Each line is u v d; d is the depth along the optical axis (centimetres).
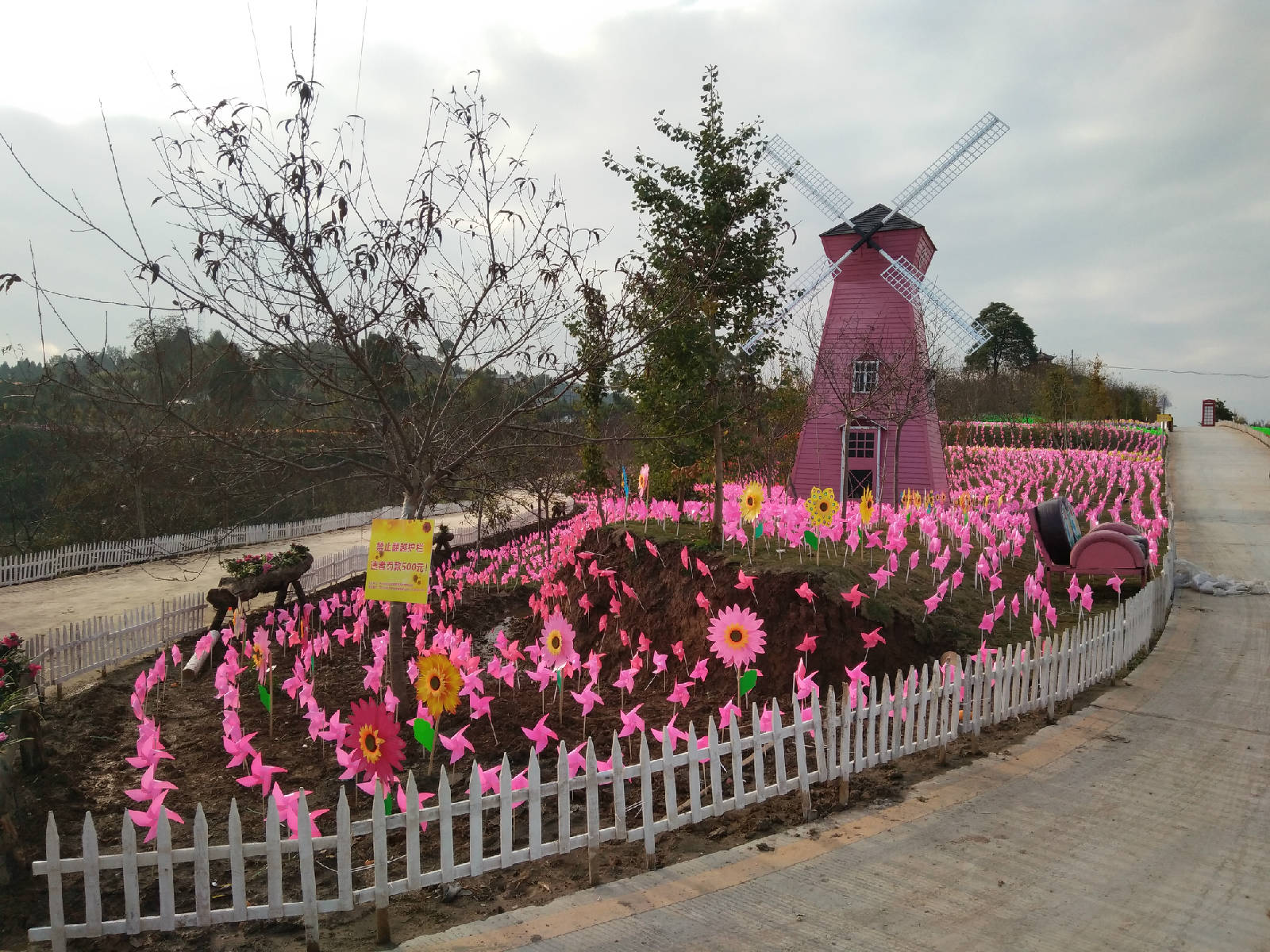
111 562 2527
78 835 700
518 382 959
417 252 768
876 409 2453
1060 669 949
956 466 3984
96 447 940
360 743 591
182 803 764
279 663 1321
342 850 499
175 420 766
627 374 1241
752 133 1362
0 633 1594
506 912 530
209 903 492
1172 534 1706
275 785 530
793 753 792
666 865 590
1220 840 624
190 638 1478
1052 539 1411
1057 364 7319
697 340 1152
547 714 967
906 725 763
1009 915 518
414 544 784
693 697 1030
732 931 501
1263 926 508
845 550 1333
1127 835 631
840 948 482
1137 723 892
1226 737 849
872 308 2814
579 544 1603
